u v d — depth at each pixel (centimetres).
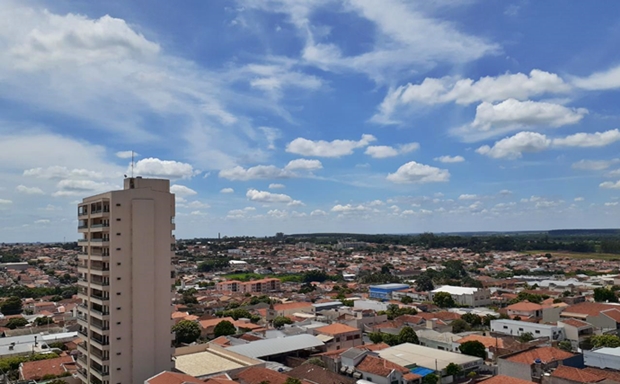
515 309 18588
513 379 8681
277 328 16625
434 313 18112
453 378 10975
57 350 13388
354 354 11169
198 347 11925
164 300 9569
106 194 9362
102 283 9294
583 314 16012
